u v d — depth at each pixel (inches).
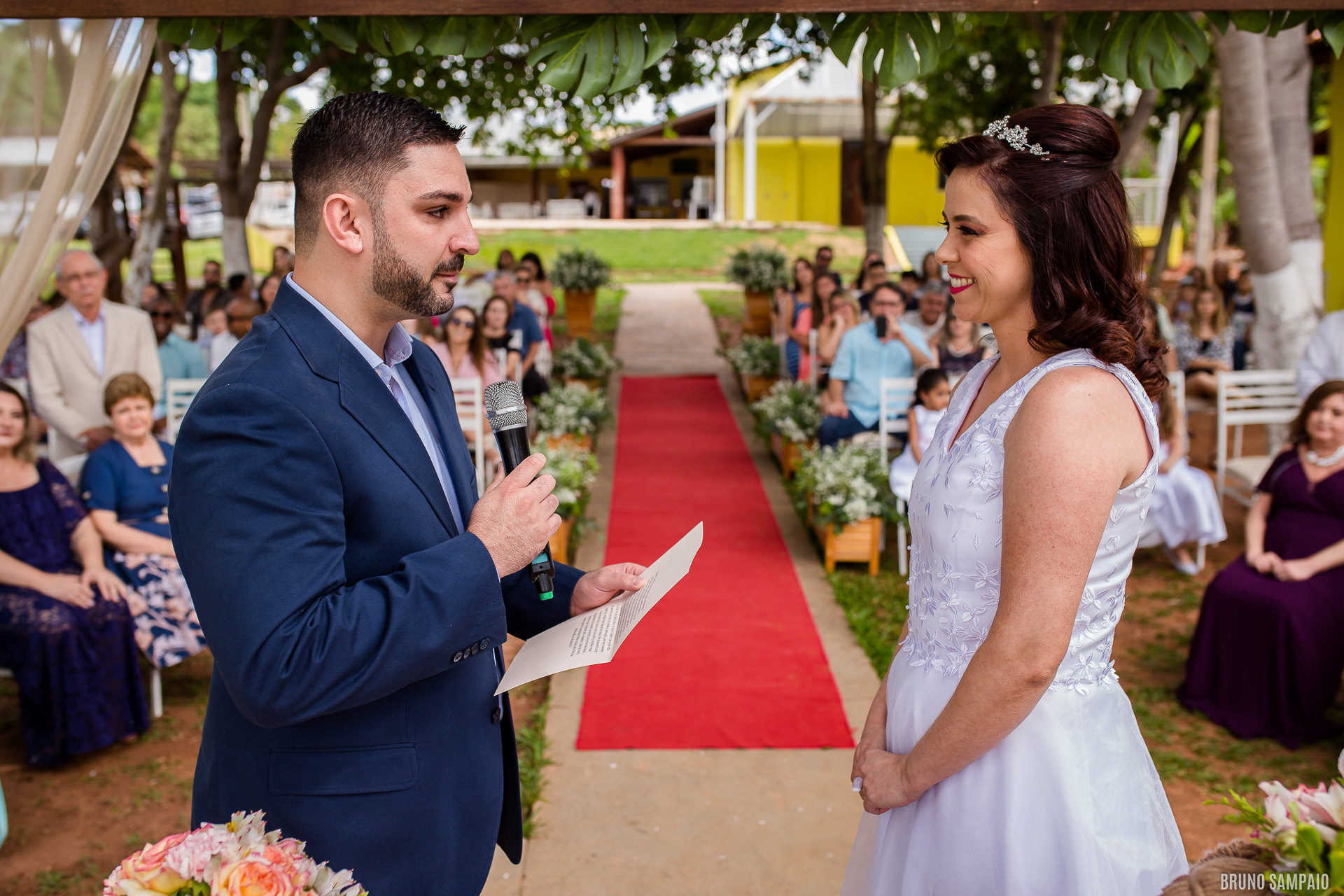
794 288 441.1
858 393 272.1
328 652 53.6
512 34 92.7
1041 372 56.7
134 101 95.7
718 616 200.5
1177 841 65.6
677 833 127.0
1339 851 45.4
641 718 157.4
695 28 91.9
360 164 57.5
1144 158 1027.3
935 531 61.9
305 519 55.6
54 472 156.6
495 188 1371.8
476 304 419.8
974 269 59.1
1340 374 214.8
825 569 229.6
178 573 161.6
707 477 311.9
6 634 144.2
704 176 1343.5
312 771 60.8
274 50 344.8
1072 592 53.2
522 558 61.3
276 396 56.1
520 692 170.4
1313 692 150.6
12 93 91.4
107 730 149.7
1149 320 61.5
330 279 60.4
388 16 90.0
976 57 517.7
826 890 116.0
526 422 74.2
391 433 61.4
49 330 200.2
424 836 63.0
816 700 163.0
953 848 61.2
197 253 1080.2
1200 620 162.6
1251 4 91.4
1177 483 221.9
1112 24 96.7
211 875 48.3
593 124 453.7
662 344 557.3
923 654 64.6
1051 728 59.6
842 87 976.3
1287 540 159.2
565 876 118.5
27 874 121.3
